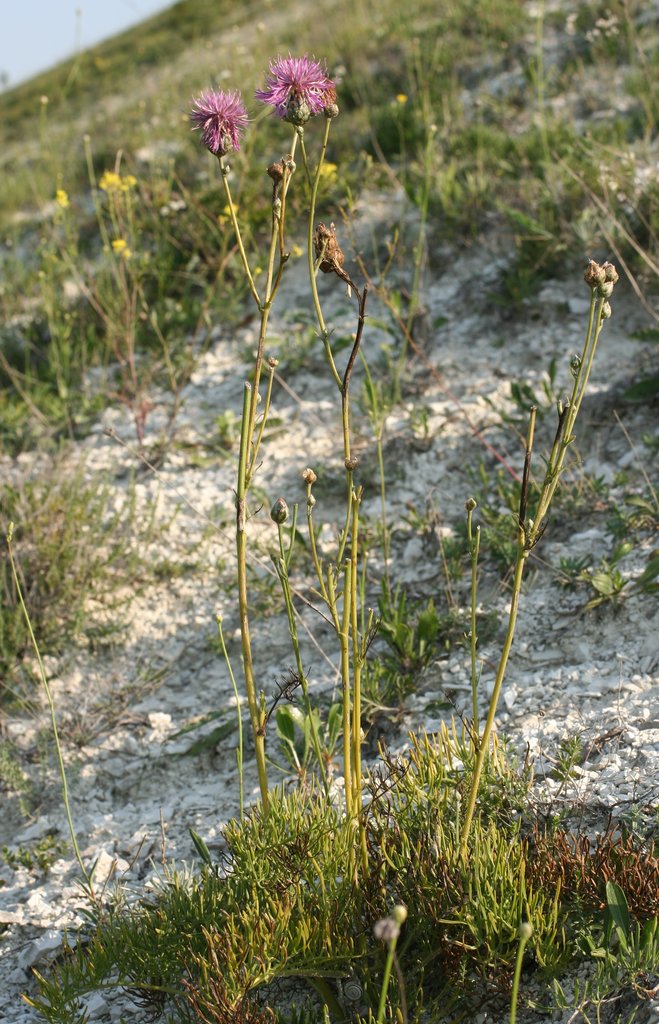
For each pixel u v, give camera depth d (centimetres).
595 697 333
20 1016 284
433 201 639
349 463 237
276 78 227
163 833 315
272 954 242
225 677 405
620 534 395
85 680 413
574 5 931
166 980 258
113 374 616
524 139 680
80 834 352
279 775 351
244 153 720
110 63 1764
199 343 621
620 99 746
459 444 483
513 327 554
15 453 559
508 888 244
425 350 555
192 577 449
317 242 229
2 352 652
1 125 1680
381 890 253
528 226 562
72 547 442
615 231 543
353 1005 254
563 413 221
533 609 381
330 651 399
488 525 429
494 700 239
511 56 877
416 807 278
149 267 654
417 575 422
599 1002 228
